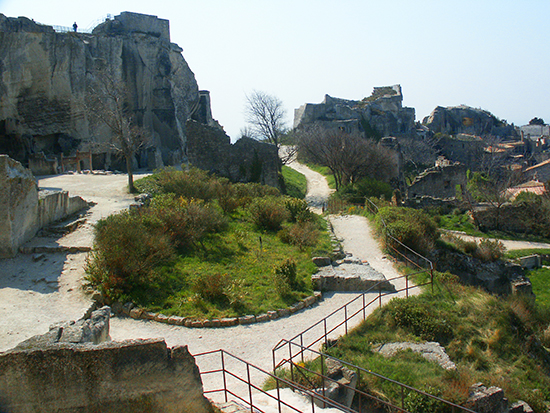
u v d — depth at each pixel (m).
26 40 35.03
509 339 10.41
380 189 33.78
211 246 14.86
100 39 43.00
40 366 5.23
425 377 8.15
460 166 36.91
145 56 47.31
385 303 11.46
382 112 87.62
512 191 38.97
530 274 22.36
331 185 48.28
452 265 17.03
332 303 12.04
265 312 11.04
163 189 22.62
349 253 16.09
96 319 7.14
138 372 5.38
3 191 12.30
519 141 94.69
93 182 24.59
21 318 9.38
